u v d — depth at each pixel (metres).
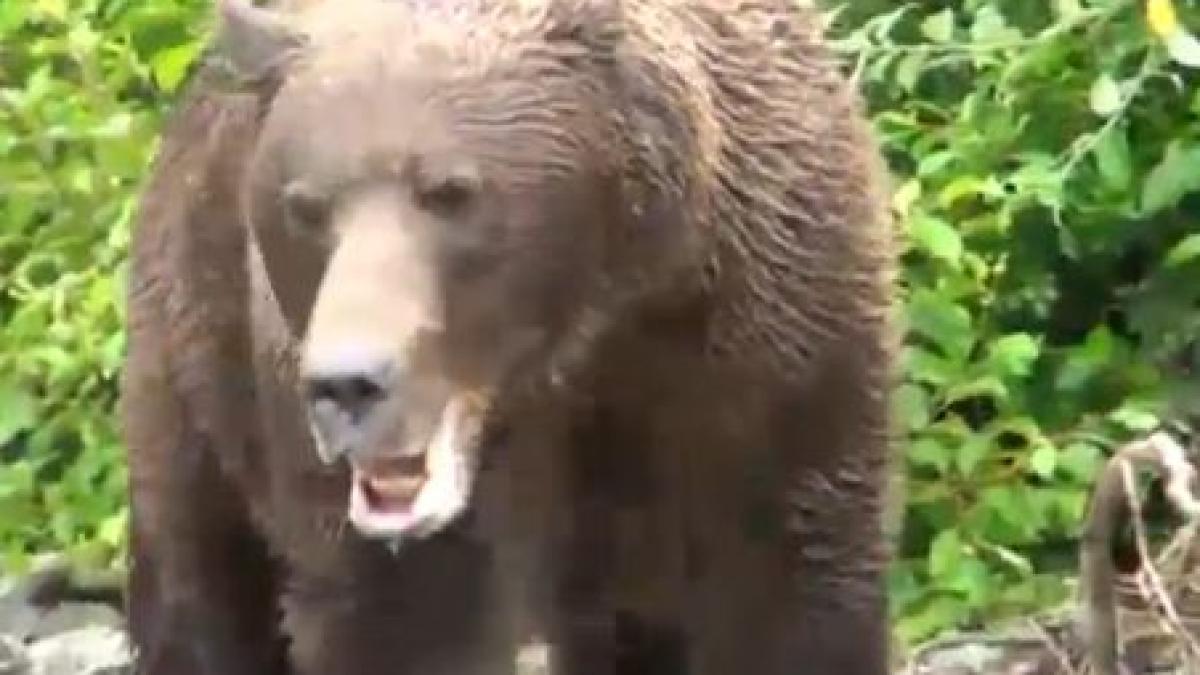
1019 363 14.30
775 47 11.02
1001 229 14.63
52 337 16.12
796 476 11.16
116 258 16.28
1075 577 14.18
